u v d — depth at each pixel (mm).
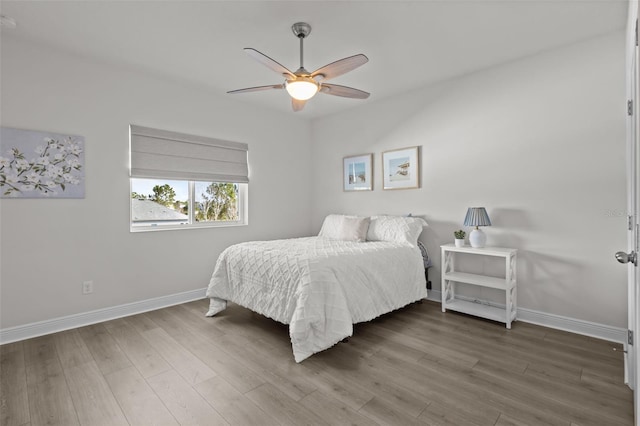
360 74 3326
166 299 3465
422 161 3703
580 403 1724
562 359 2217
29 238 2660
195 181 3764
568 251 2744
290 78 2340
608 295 2564
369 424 1577
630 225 2033
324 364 2172
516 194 3016
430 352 2338
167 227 3523
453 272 3379
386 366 2139
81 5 2172
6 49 2547
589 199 2639
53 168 2758
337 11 2254
